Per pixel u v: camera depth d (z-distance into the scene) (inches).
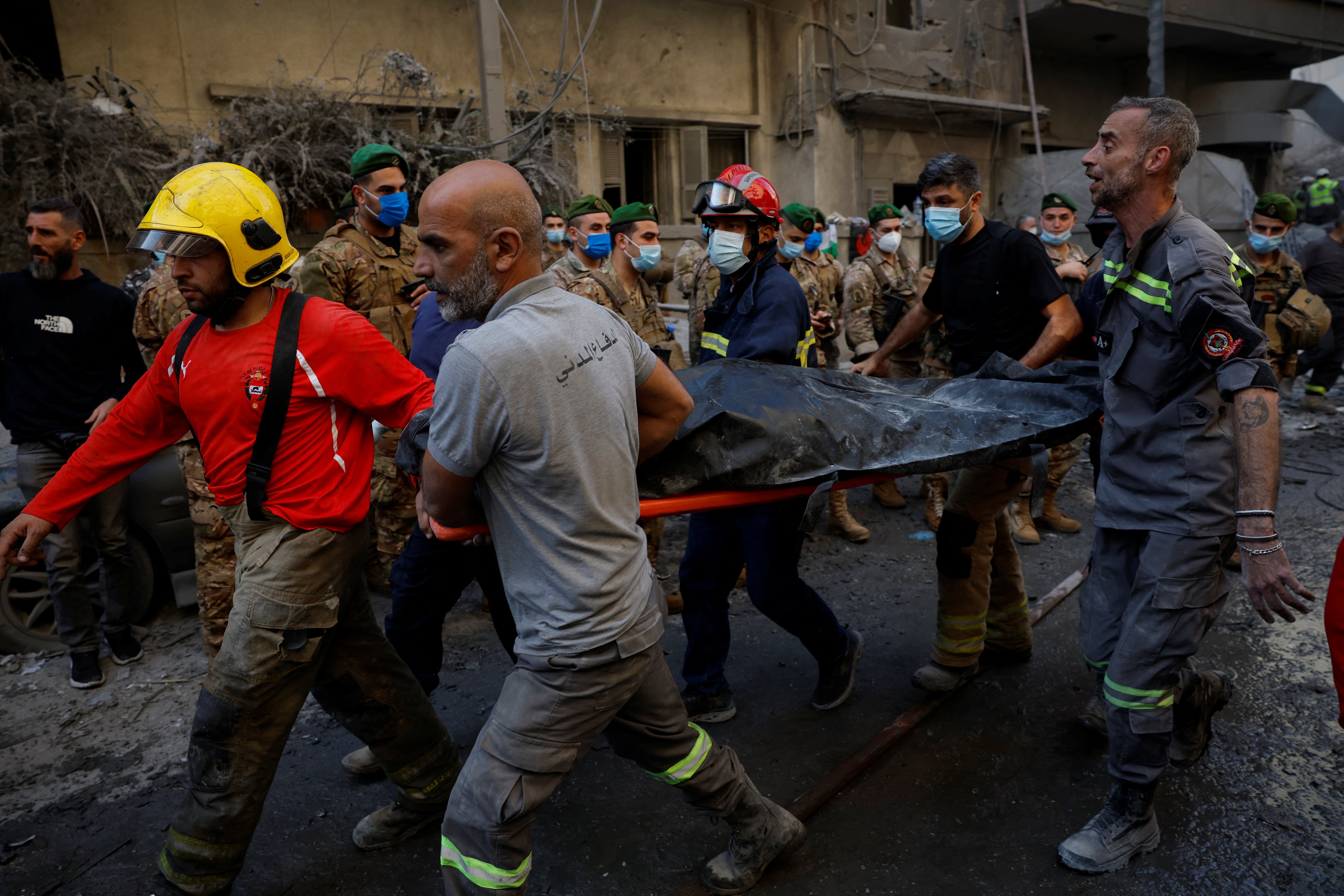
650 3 447.2
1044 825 103.7
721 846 101.2
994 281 126.1
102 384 149.9
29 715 134.0
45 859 101.7
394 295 158.1
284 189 301.1
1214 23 622.2
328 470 86.1
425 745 99.4
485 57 294.7
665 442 81.3
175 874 88.4
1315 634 153.4
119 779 117.6
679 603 170.1
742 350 115.0
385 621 121.2
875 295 237.3
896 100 497.0
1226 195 567.2
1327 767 113.7
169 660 151.3
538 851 100.7
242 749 86.9
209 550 137.4
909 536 210.8
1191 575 91.4
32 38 342.6
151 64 330.0
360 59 371.2
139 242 78.6
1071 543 203.0
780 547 114.7
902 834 102.3
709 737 84.8
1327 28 684.7
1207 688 111.1
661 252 165.8
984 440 99.7
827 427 94.5
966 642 130.3
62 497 89.4
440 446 66.3
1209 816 104.3
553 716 70.7
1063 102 672.4
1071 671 141.2
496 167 68.2
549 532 68.6
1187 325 87.2
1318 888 91.8
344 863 99.7
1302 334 281.6
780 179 508.1
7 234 280.4
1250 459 83.2
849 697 133.5
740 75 487.2
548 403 65.3
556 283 71.1
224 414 84.0
